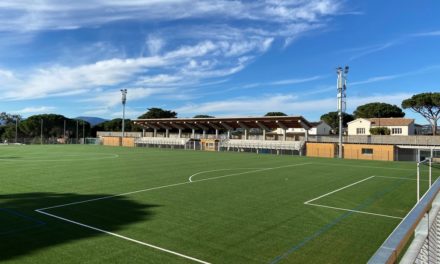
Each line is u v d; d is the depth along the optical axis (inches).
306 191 570.3
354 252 281.7
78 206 434.3
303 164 1114.1
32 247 279.1
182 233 324.8
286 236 321.1
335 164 1145.4
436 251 134.0
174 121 2324.1
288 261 259.9
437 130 2485.2
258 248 287.0
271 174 805.9
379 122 2989.7
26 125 3316.9
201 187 596.1
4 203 448.5
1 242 291.1
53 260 251.3
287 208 438.9
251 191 561.6
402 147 1503.4
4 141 3102.9
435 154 1446.9
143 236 313.0
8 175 735.7
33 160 1133.7
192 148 2199.8
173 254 269.0
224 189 578.6
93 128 3853.3
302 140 1953.7
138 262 250.5
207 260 258.4
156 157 1342.3
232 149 2025.1
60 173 778.8
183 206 442.3
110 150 1849.2
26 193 524.4
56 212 399.5
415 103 2491.4
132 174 772.6
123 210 415.5
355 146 1573.6
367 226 361.1
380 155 1507.1
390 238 91.8
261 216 395.2
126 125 3814.0
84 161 1115.3
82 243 290.5
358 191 582.9
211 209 427.2
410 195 550.3
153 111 4020.7
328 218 391.2
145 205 445.4
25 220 362.0
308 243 301.9
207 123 2228.1
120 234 317.4
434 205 144.5
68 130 3570.4
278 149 1818.4
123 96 2529.5
